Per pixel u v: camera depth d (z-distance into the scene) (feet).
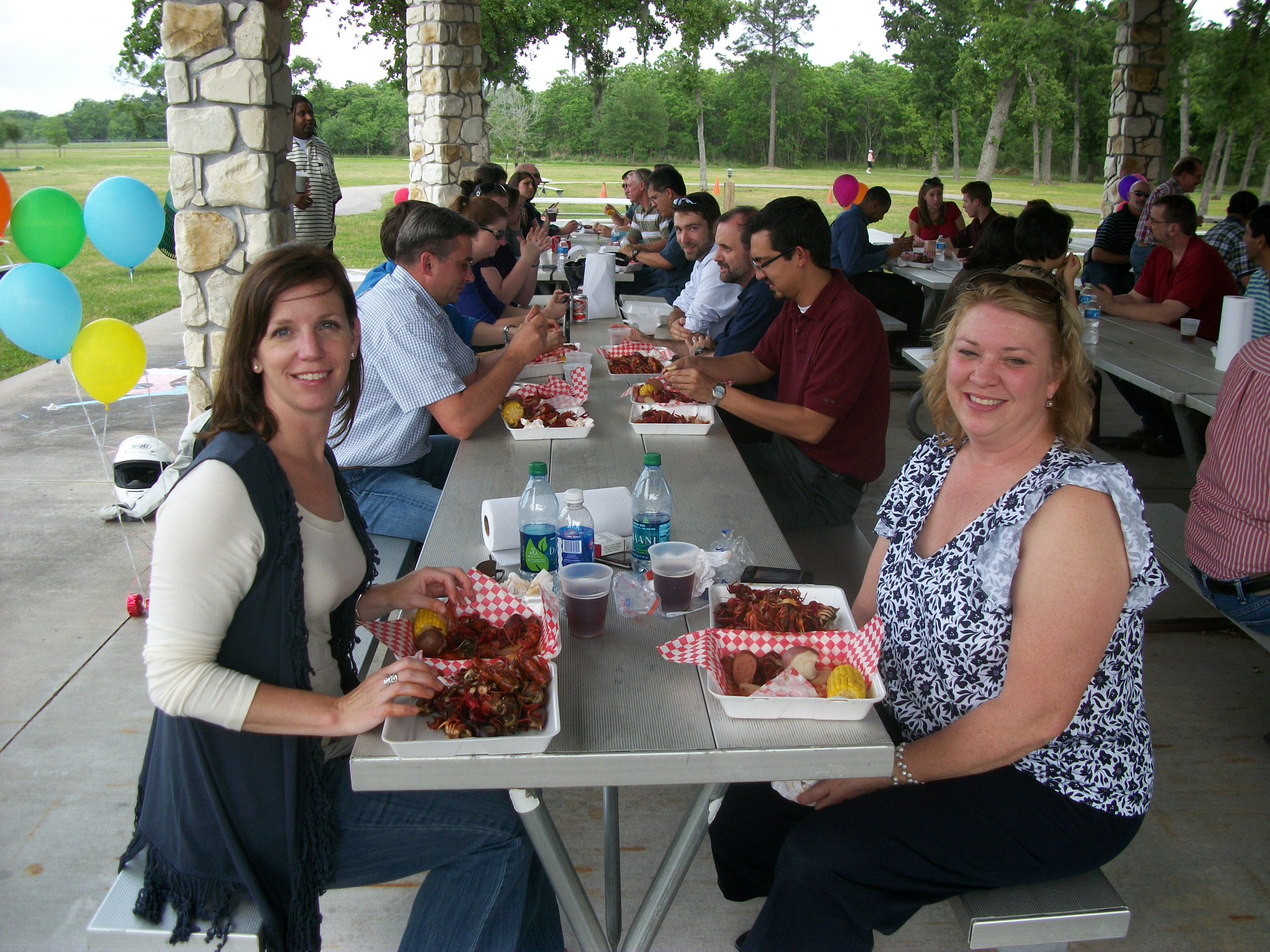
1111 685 4.93
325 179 25.11
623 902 6.78
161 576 4.24
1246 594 7.72
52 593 11.21
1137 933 6.50
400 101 153.99
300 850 4.57
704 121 174.40
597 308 16.12
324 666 5.09
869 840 4.88
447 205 32.22
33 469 15.28
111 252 13.10
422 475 10.46
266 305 4.58
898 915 5.00
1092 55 152.46
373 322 9.18
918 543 5.40
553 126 163.73
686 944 6.40
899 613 5.31
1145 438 16.87
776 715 4.44
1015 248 14.05
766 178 134.21
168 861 4.64
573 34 55.47
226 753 4.41
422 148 32.86
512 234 21.76
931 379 5.55
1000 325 4.80
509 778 4.16
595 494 6.73
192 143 14.40
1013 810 4.91
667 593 5.50
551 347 11.56
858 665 4.66
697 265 16.20
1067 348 4.88
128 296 33.22
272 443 4.86
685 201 16.22
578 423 9.28
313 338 4.69
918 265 23.95
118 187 12.91
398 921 6.61
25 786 7.86
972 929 4.79
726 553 6.11
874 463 9.70
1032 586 4.60
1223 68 81.76
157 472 13.50
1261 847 7.34
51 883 6.80
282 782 4.51
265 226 14.73
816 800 5.31
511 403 9.26
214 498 4.29
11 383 20.47
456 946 5.05
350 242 44.83
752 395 10.47
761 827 6.01
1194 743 8.63
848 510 9.72
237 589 4.37
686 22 56.90
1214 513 7.93
